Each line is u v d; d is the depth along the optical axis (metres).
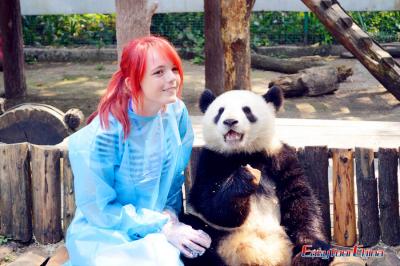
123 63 3.10
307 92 9.60
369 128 5.52
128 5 5.64
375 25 13.77
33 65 13.43
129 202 3.31
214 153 3.88
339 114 8.55
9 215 4.66
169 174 3.35
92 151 3.13
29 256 4.34
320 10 8.49
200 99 4.12
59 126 6.49
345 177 4.27
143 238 3.12
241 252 3.56
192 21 14.09
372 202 4.27
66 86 10.95
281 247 3.58
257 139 3.80
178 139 3.35
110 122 3.15
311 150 4.27
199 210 3.72
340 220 4.31
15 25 9.62
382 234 4.31
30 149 4.61
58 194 4.59
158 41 3.09
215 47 8.69
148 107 3.15
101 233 3.17
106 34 14.52
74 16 14.54
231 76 6.07
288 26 13.86
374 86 10.31
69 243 3.24
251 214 3.67
